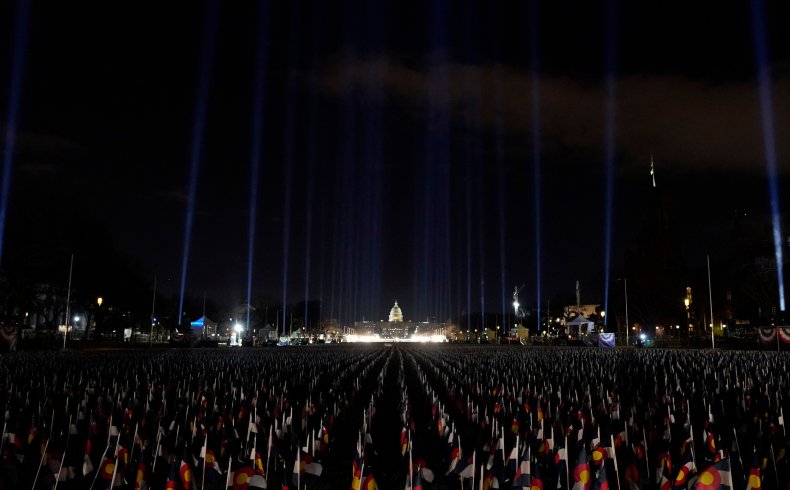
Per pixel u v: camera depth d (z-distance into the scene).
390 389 30.77
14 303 71.69
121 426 15.38
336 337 189.50
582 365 38.22
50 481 10.98
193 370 34.94
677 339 105.31
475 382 27.88
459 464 10.77
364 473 9.36
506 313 185.12
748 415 16.67
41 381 27.97
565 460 10.86
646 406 19.09
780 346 61.62
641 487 11.16
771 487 11.47
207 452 12.12
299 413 19.42
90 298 80.88
